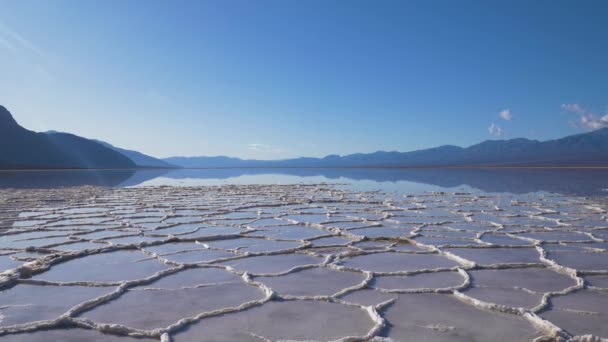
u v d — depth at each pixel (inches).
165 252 230.1
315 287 166.1
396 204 471.8
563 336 116.0
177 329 123.3
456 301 148.6
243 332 121.8
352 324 127.7
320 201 507.8
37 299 150.9
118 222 339.3
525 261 207.9
